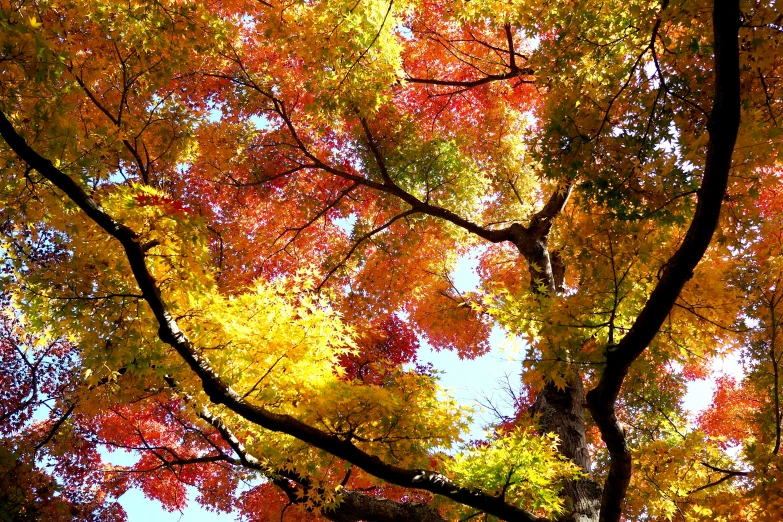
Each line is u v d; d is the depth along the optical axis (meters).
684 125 4.43
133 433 8.33
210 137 8.80
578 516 4.92
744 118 3.89
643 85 4.57
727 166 3.29
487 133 9.36
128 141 6.81
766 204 6.69
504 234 7.94
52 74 3.81
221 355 4.29
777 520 3.87
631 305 4.46
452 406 4.73
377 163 9.27
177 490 8.39
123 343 4.16
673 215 4.36
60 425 7.19
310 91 6.36
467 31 9.20
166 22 6.12
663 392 7.07
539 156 4.85
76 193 3.67
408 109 10.21
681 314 4.39
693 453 4.95
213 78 8.91
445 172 9.12
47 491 5.23
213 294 4.41
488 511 4.41
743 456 4.90
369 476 5.19
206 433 8.01
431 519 5.23
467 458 4.62
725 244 4.22
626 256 4.43
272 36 6.14
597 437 8.26
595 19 4.66
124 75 6.50
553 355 4.32
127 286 4.24
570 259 4.79
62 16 5.48
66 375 7.04
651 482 4.90
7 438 5.89
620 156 4.54
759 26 3.61
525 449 4.36
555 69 4.91
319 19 5.66
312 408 4.36
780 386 5.96
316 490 4.95
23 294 4.19
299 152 9.86
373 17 5.50
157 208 3.91
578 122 4.66
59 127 4.02
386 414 4.46
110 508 7.42
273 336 4.30
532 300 4.55
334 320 4.50
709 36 4.06
